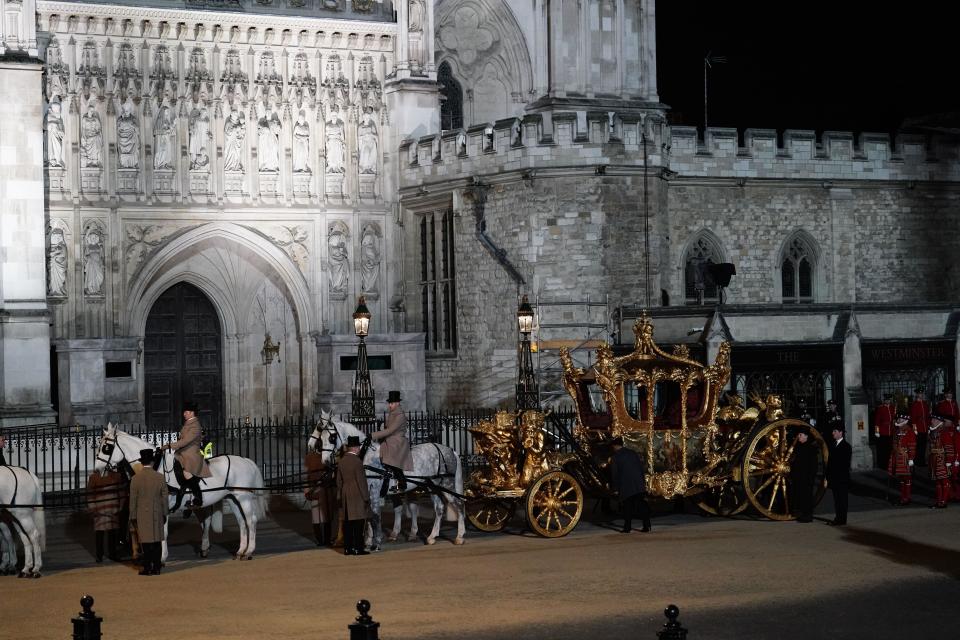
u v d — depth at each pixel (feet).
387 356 149.07
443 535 89.97
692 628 56.90
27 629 59.11
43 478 106.73
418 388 150.30
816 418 122.52
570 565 73.36
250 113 153.89
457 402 150.51
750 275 155.53
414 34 159.22
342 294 158.10
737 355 120.16
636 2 167.53
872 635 55.57
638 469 87.25
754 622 57.98
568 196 140.36
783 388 122.11
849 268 159.63
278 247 154.81
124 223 147.84
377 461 83.92
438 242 154.92
